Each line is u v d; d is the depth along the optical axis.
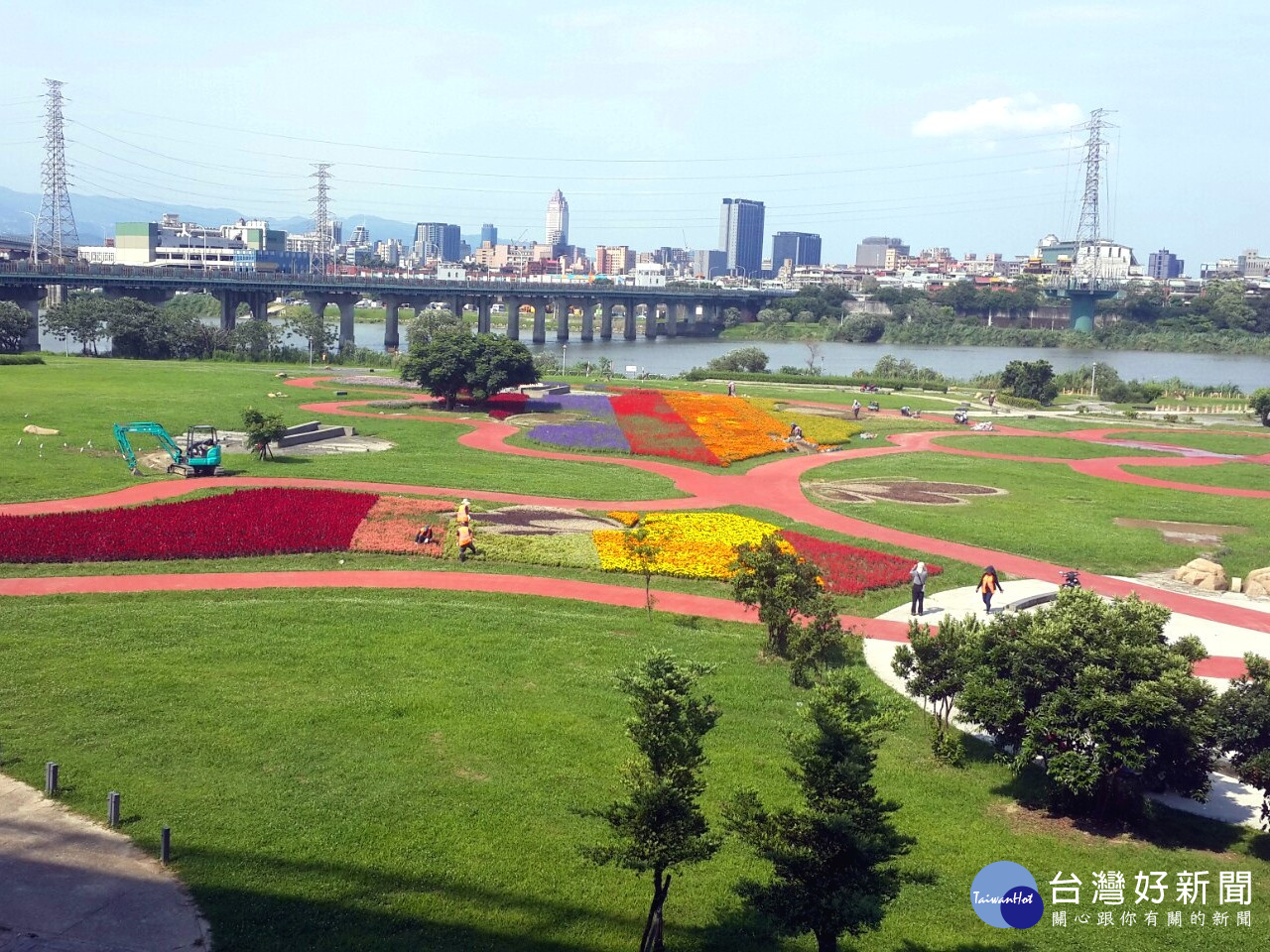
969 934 21.64
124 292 183.75
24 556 42.94
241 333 154.50
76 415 83.56
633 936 20.83
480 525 53.06
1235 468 85.56
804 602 35.53
